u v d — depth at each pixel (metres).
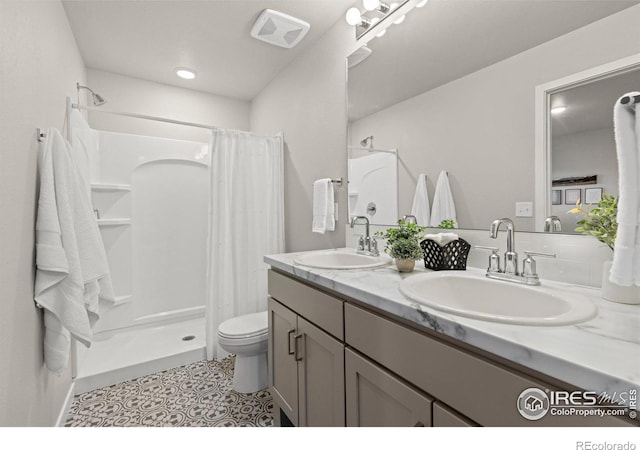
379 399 0.88
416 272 1.21
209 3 1.78
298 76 2.36
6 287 0.93
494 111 1.17
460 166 1.29
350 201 1.88
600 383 0.45
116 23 1.94
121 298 2.44
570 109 0.97
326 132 2.05
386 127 1.62
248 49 2.27
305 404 1.25
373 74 1.69
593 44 0.92
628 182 0.65
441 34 1.35
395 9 1.56
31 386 1.10
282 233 2.47
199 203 2.86
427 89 1.42
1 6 0.91
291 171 2.46
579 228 0.90
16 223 1.00
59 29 1.62
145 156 2.58
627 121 0.66
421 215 1.45
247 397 1.73
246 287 2.31
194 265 2.83
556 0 1.00
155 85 2.82
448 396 0.67
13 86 0.99
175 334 2.45
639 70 0.84
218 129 2.23
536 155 1.05
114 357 2.03
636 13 0.84
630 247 0.65
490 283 0.98
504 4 1.14
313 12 1.87
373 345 0.89
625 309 0.73
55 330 1.21
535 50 1.05
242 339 1.71
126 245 2.48
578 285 0.95
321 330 1.15
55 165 1.21
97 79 2.57
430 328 0.71
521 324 0.63
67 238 1.20
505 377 0.57
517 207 1.11
